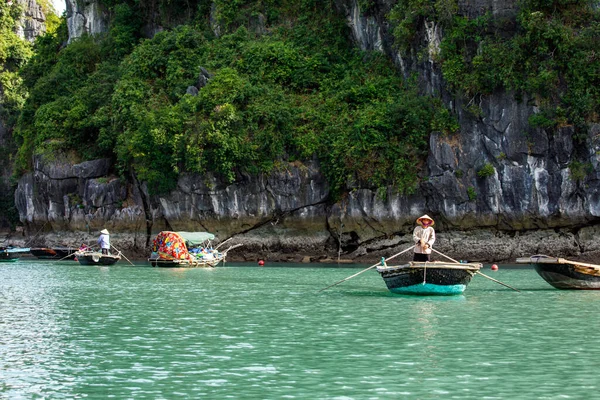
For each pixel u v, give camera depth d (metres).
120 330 17.55
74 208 51.75
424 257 23.91
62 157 52.66
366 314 19.92
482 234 42.47
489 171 41.47
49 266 42.59
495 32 42.97
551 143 41.00
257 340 16.14
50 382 12.56
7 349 15.25
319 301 23.09
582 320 18.80
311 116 46.59
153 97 51.19
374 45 49.38
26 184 56.00
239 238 46.38
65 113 53.75
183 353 14.80
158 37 54.59
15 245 56.59
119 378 12.81
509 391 11.91
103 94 54.06
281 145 45.69
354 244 44.66
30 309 21.48
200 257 41.19
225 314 20.17
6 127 73.00
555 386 12.21
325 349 15.13
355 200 43.81
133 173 49.41
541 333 16.88
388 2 47.75
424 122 43.50
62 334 17.02
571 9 42.25
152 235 49.16
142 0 60.25
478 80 42.03
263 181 45.66
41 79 60.44
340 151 43.94
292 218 45.50
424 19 44.81
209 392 11.91
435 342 15.84
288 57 50.25
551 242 41.25
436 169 42.56
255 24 54.78
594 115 40.88
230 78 47.53
